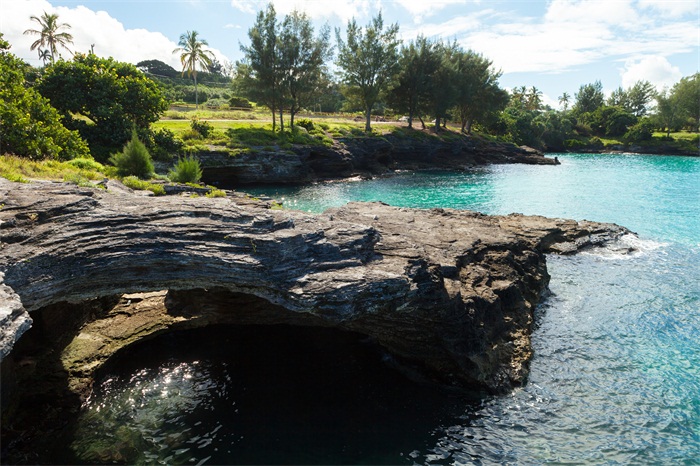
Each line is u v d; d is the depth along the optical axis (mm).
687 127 118000
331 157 56156
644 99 145125
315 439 11125
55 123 30578
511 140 101188
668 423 11750
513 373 13789
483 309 14672
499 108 89688
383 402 12734
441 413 12281
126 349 14562
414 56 75500
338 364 14586
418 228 19281
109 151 39344
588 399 12836
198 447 10719
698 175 60594
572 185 51531
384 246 14711
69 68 40344
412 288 12758
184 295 16422
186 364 14227
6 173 18219
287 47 58531
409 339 14305
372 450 10805
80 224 11930
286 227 13297
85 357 13344
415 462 10438
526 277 18656
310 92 63375
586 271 22859
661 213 36406
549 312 18281
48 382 12195
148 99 42312
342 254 13125
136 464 10070
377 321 14344
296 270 12266
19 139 25531
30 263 10375
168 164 41844
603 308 18609
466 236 19031
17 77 30688
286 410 12219
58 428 11117
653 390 13172
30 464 9930
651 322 17359
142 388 12930
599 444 11039
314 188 47938
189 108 84312
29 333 12594
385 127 76312
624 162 82625
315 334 16328
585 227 28672
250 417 11891
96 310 15523
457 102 83375
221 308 16344
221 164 45688
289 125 63531
